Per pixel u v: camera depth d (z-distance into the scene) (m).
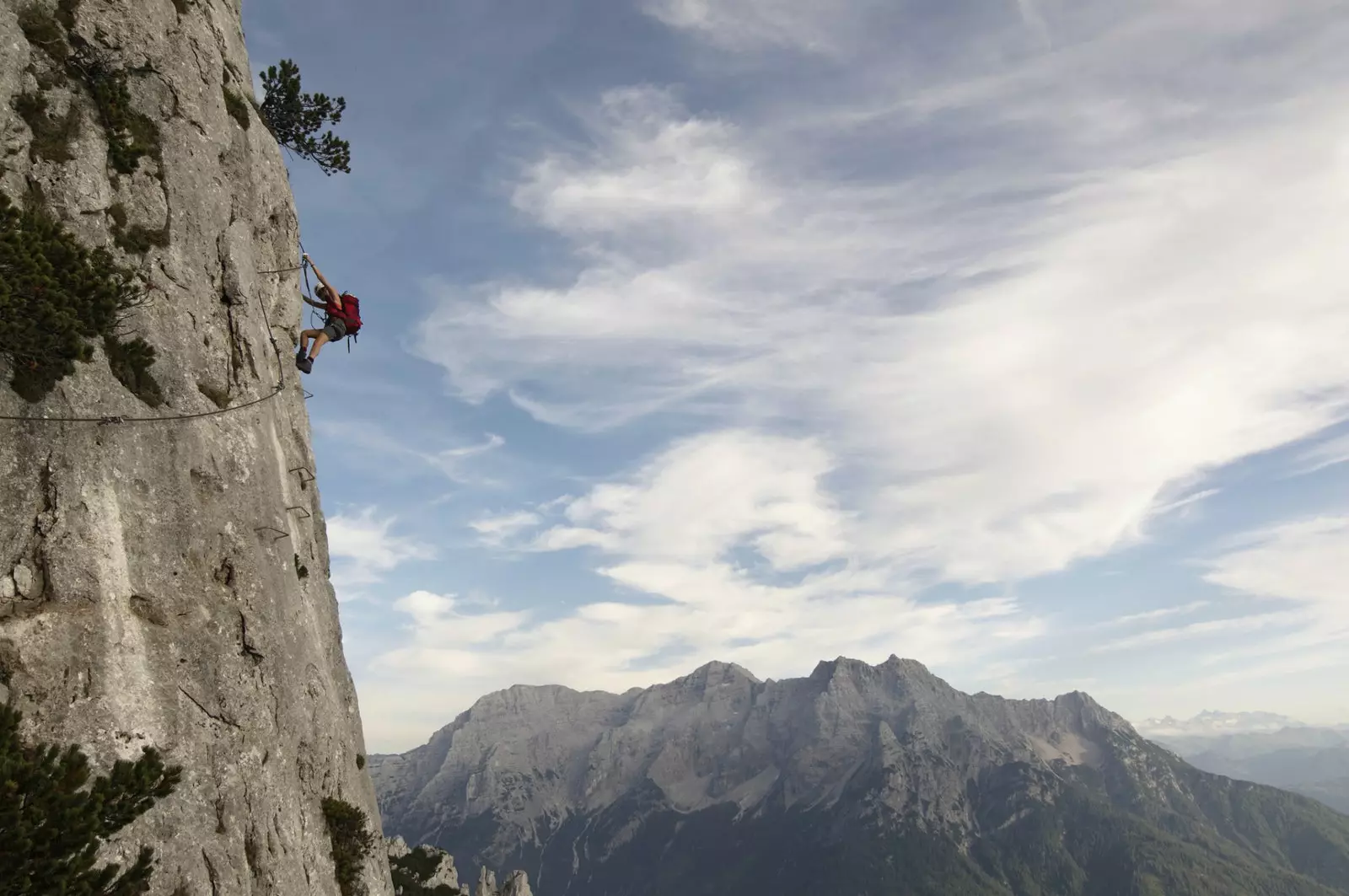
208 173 27.91
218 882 20.84
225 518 24.97
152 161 25.72
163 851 19.59
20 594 19.17
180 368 24.59
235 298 28.05
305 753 26.91
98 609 20.28
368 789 33.62
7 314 18.89
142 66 26.42
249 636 24.62
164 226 25.50
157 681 21.12
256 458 27.31
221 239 28.03
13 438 19.86
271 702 25.09
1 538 19.17
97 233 23.17
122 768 17.73
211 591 23.75
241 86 33.16
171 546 22.75
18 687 18.44
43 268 19.03
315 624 31.05
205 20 30.55
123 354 22.81
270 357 30.64
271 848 23.22
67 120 23.61
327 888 25.97
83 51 24.83
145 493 22.42
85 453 21.09
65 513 20.30
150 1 27.42
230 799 22.19
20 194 21.75
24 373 20.31
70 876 15.61
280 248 33.50
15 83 22.61
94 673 19.70
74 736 18.78
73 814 15.71
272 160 33.97
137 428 22.62
